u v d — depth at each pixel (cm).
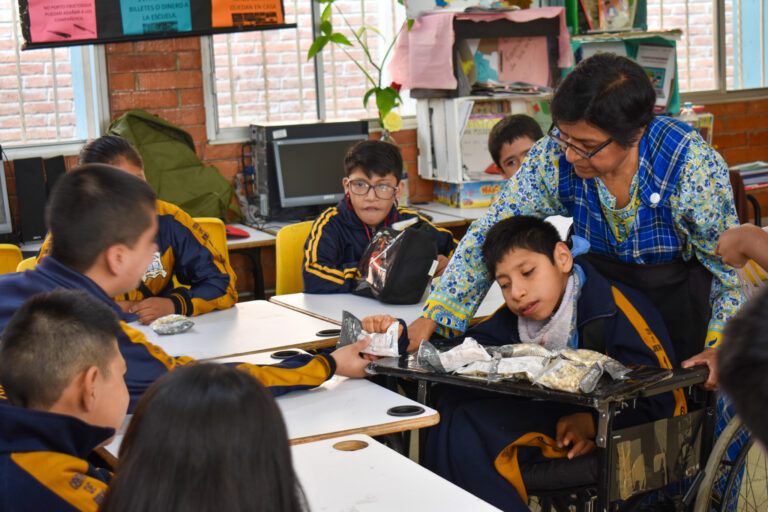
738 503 233
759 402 57
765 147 617
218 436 82
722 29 595
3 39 455
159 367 183
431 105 497
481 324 222
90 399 138
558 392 170
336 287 305
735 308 204
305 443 165
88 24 434
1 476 127
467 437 193
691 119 524
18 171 428
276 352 226
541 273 200
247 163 492
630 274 211
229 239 429
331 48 520
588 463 183
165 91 473
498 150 350
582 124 188
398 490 142
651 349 197
